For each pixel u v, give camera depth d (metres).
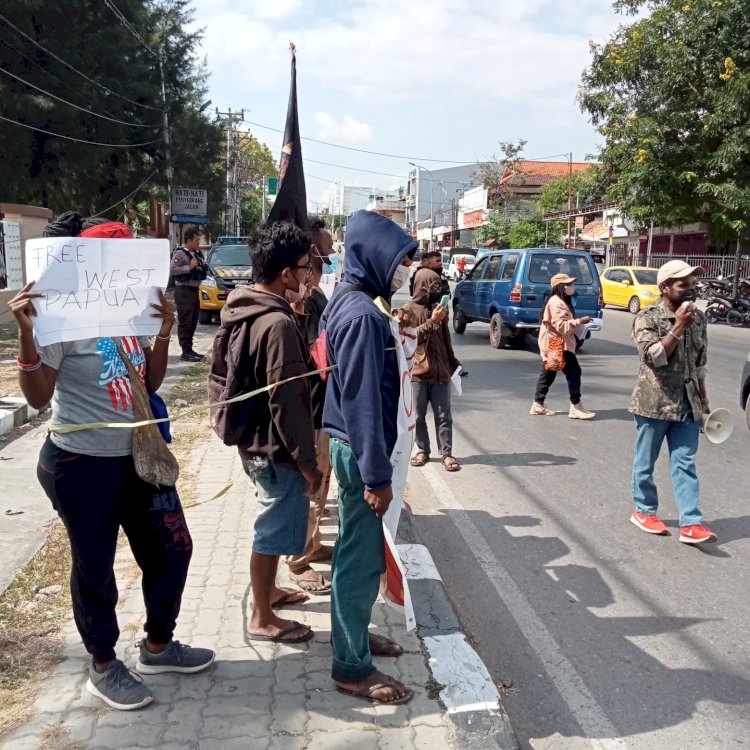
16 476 5.56
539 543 4.82
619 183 21.27
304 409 3.02
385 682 2.93
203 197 30.75
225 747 2.61
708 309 20.31
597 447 7.16
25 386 2.54
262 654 3.23
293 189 4.47
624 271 23.16
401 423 2.88
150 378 2.96
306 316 4.30
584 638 3.66
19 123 21.05
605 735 2.93
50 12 22.14
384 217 2.89
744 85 18.02
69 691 2.93
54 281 2.50
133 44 25.64
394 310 2.97
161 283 2.74
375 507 2.68
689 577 4.34
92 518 2.73
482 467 6.46
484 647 3.58
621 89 21.41
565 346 8.12
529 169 66.56
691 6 19.34
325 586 3.88
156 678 3.04
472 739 2.68
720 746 2.87
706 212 21.00
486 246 48.72
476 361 12.49
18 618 3.49
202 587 3.83
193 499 5.20
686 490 4.77
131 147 27.25
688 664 3.44
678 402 4.66
